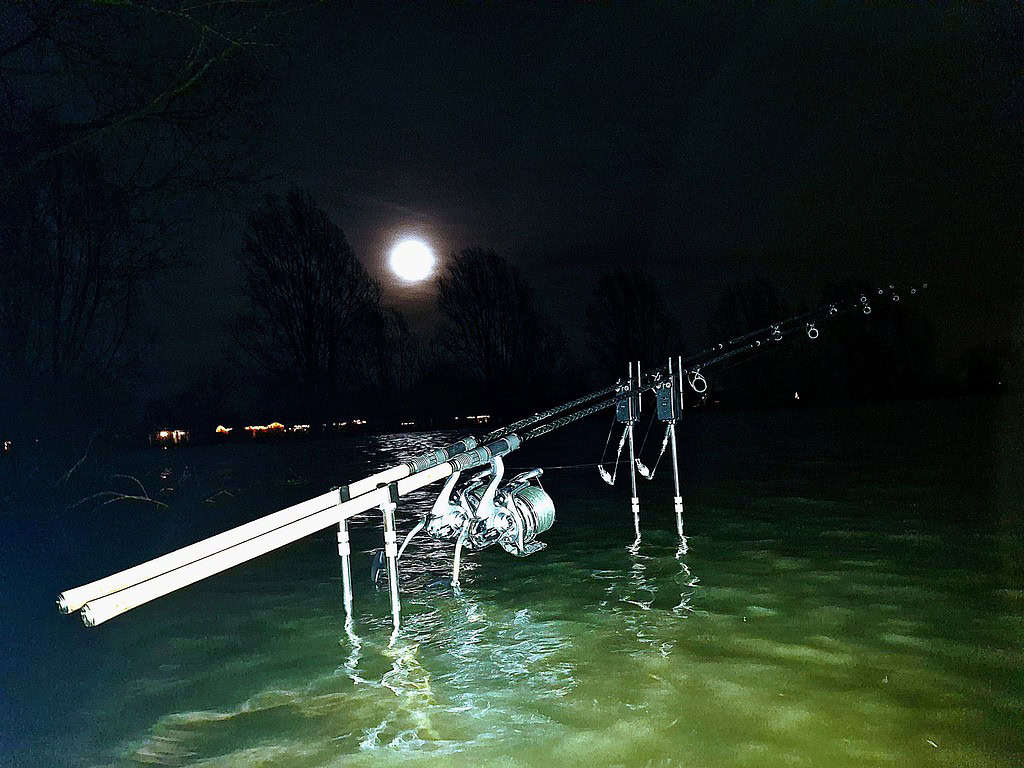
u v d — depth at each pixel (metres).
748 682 5.05
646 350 43.50
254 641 6.42
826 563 8.12
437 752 4.29
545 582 7.84
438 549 9.93
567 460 21.14
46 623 7.32
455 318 42.31
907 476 14.52
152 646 6.43
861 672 5.16
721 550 8.90
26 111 14.13
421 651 5.92
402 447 29.41
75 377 17.69
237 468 22.06
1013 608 6.46
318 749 4.40
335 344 37.69
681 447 23.31
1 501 14.12
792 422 32.97
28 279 16.70
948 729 4.32
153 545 11.20
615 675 5.25
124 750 4.50
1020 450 18.55
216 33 13.06
